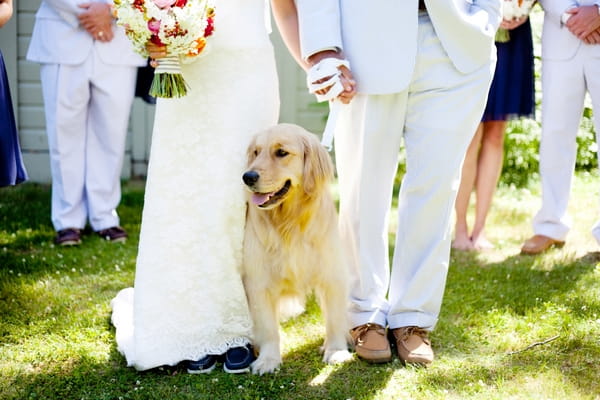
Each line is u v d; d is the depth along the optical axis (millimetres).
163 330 2723
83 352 2879
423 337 2836
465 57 2568
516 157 6113
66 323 3158
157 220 2717
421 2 2566
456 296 3434
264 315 2764
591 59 3850
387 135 2693
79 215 4516
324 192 2709
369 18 2559
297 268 2705
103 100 4438
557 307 3201
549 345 2855
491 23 2623
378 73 2557
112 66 4398
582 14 3742
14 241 4469
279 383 2600
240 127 2707
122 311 3168
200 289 2754
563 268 3801
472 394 2482
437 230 2752
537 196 5785
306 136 2668
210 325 2777
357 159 2762
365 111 2656
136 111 6590
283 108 6902
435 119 2602
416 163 2684
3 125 3264
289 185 2629
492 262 4012
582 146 6223
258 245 2709
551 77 4023
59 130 4391
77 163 4480
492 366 2699
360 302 2895
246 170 2592
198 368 2721
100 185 4566
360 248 2832
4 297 3443
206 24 2500
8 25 6289
